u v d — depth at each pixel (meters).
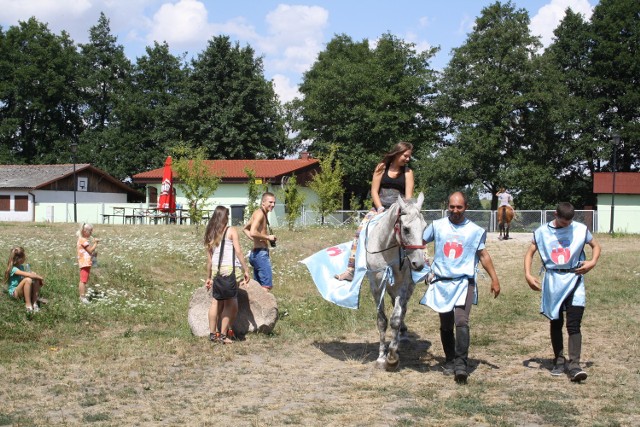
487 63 46.62
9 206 43.50
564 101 46.56
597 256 7.24
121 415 5.70
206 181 23.23
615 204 39.66
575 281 7.19
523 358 8.26
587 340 9.25
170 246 17.56
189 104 54.59
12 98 60.44
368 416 5.70
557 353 7.36
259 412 5.82
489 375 7.35
